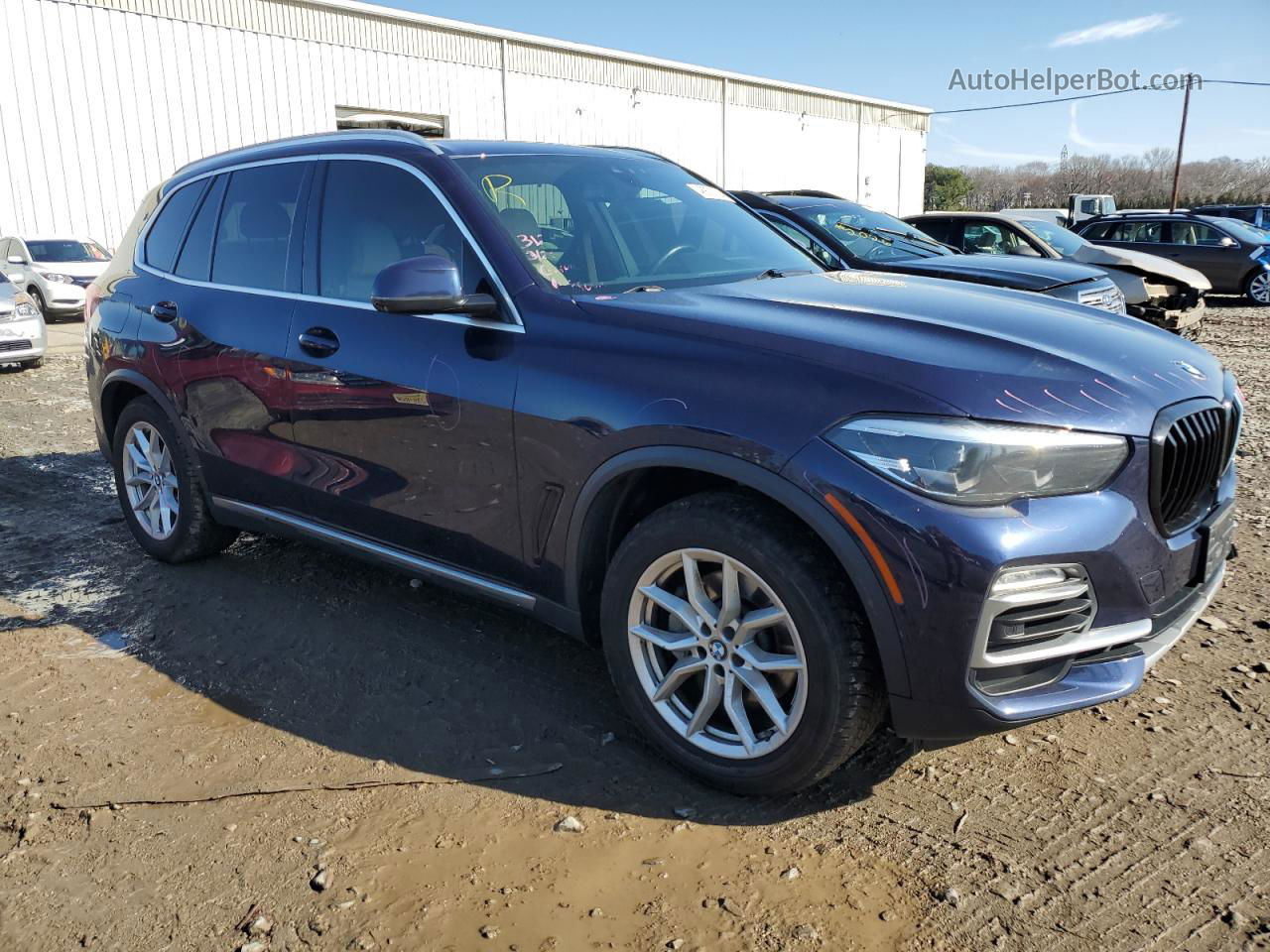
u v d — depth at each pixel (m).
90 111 18.33
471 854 2.37
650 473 2.69
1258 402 7.89
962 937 2.08
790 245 3.86
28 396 9.23
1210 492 2.72
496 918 2.15
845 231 7.54
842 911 2.16
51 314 16.47
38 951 2.09
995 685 2.28
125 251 4.61
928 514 2.18
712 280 3.26
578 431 2.67
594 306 2.81
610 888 2.25
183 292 4.04
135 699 3.17
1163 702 3.04
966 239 10.22
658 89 27.78
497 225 3.07
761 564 2.38
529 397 2.78
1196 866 2.29
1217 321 14.27
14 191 17.66
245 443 3.74
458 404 2.94
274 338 3.55
